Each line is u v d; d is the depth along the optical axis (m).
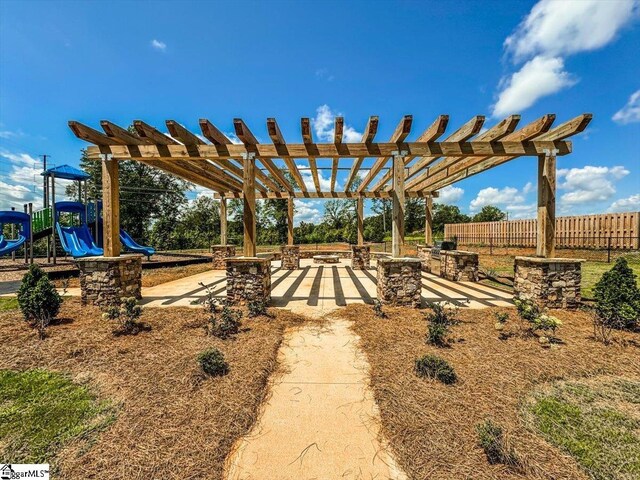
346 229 25.05
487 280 8.09
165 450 1.73
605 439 1.83
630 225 10.34
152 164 6.43
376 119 4.46
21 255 13.77
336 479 1.58
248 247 5.20
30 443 1.78
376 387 2.46
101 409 2.13
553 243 5.05
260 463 1.69
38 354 3.03
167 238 24.30
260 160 6.08
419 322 4.16
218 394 2.32
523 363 2.85
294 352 3.27
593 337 3.54
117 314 4.02
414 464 1.65
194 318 4.26
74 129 4.54
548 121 4.34
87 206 12.28
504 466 1.61
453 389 2.39
